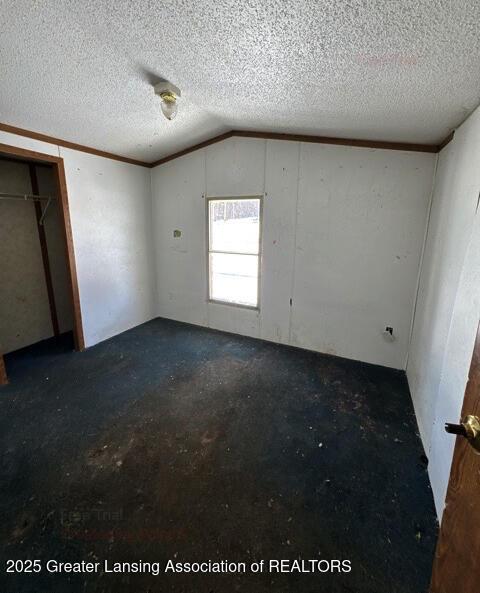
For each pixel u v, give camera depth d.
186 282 3.82
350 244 2.79
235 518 1.36
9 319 3.00
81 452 1.74
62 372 2.67
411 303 2.66
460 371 1.28
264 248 3.19
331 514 1.39
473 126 1.49
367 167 2.58
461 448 0.76
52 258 3.32
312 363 2.90
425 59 1.16
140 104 2.23
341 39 1.14
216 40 1.35
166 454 1.74
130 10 1.20
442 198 2.03
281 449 1.79
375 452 1.77
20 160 2.85
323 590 1.10
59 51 1.52
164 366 2.80
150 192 3.75
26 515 1.36
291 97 1.85
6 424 1.98
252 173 3.06
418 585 1.11
